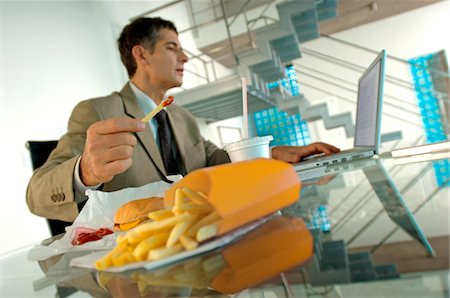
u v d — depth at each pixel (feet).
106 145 1.90
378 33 19.43
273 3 12.31
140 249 0.75
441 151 2.00
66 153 2.79
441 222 0.66
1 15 9.62
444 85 18.29
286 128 22.21
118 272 0.75
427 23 18.62
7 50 9.61
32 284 0.83
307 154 3.29
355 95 19.79
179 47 4.86
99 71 13.20
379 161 1.97
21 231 8.66
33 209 2.18
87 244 1.27
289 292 0.47
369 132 2.76
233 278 0.58
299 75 20.44
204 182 0.90
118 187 3.23
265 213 0.87
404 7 17.92
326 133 20.74
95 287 0.69
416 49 18.88
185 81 14.88
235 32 12.59
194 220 0.81
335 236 0.70
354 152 2.64
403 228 0.67
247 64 12.39
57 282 0.80
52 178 2.02
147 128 3.58
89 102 3.39
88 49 12.86
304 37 15.47
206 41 12.89
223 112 17.92
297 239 0.73
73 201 1.96
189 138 4.21
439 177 1.18
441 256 0.47
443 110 18.02
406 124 18.45
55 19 11.61
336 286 0.45
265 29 12.40
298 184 0.95
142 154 3.45
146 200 1.48
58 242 1.49
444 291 0.38
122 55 4.77
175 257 0.73
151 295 0.56
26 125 9.65
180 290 0.56
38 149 3.77
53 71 11.04
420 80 18.62
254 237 0.82
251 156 2.27
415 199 0.93
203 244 0.77
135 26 4.58
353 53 19.86
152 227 0.78
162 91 4.84
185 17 16.15
